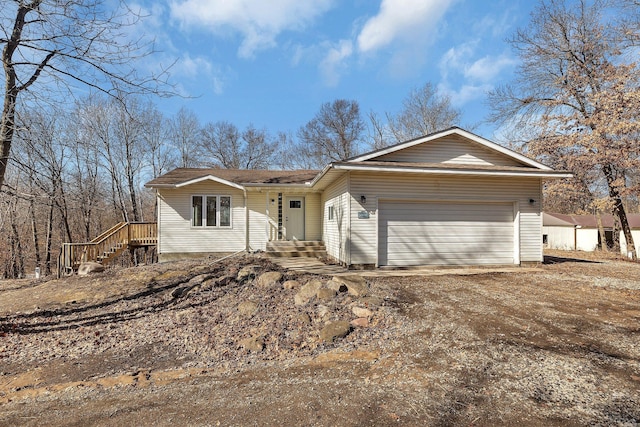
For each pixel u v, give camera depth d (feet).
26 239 65.57
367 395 10.48
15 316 21.24
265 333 16.12
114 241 42.57
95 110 68.54
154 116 89.81
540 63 56.95
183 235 44.93
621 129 44.09
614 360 12.59
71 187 49.70
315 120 120.16
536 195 34.60
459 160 34.47
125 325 18.95
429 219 33.01
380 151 32.40
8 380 12.56
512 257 34.37
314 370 12.54
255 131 122.83
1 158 17.26
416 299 21.03
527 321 17.07
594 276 29.09
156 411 9.93
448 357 13.12
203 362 13.88
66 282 30.19
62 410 10.17
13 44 16.49
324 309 18.21
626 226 52.95
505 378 11.34
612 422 8.80
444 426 8.75
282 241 44.29
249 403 10.23
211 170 55.31
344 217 32.60
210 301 21.97
